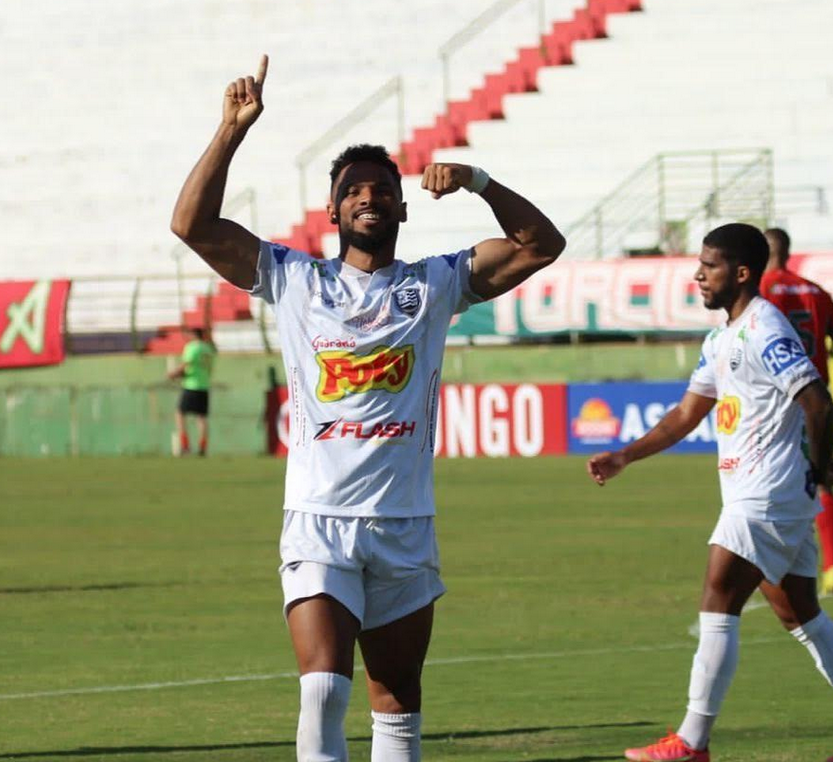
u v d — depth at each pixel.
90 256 111.19
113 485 66.19
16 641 30.34
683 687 25.16
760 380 19.78
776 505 19.70
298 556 15.09
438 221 95.38
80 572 40.66
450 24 108.94
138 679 26.34
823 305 30.05
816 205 85.50
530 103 97.00
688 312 73.50
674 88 93.62
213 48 114.38
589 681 25.73
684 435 21.02
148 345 94.69
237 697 24.77
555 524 49.91
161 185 112.31
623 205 90.12
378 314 15.16
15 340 85.50
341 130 107.94
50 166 115.25
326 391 15.13
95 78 116.81
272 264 15.43
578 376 76.56
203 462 77.81
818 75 90.94
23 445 86.69
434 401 15.47
